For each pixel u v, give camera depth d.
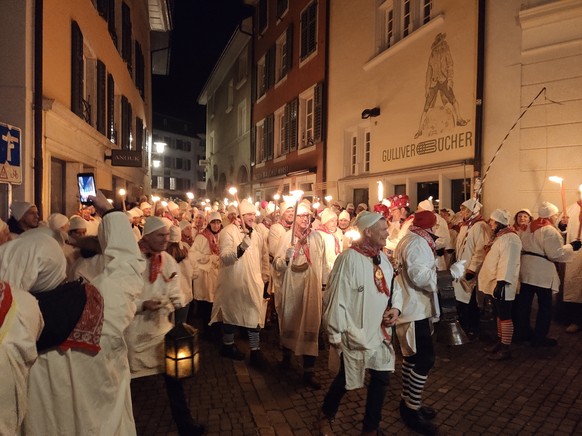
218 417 4.25
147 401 4.63
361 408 4.44
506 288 5.69
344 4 14.95
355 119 14.16
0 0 7.49
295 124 19.00
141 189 21.95
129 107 16.94
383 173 12.09
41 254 2.25
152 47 28.56
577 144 7.52
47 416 2.27
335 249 5.84
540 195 7.91
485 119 8.75
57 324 2.22
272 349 6.29
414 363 4.04
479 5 8.80
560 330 7.02
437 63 10.12
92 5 11.38
